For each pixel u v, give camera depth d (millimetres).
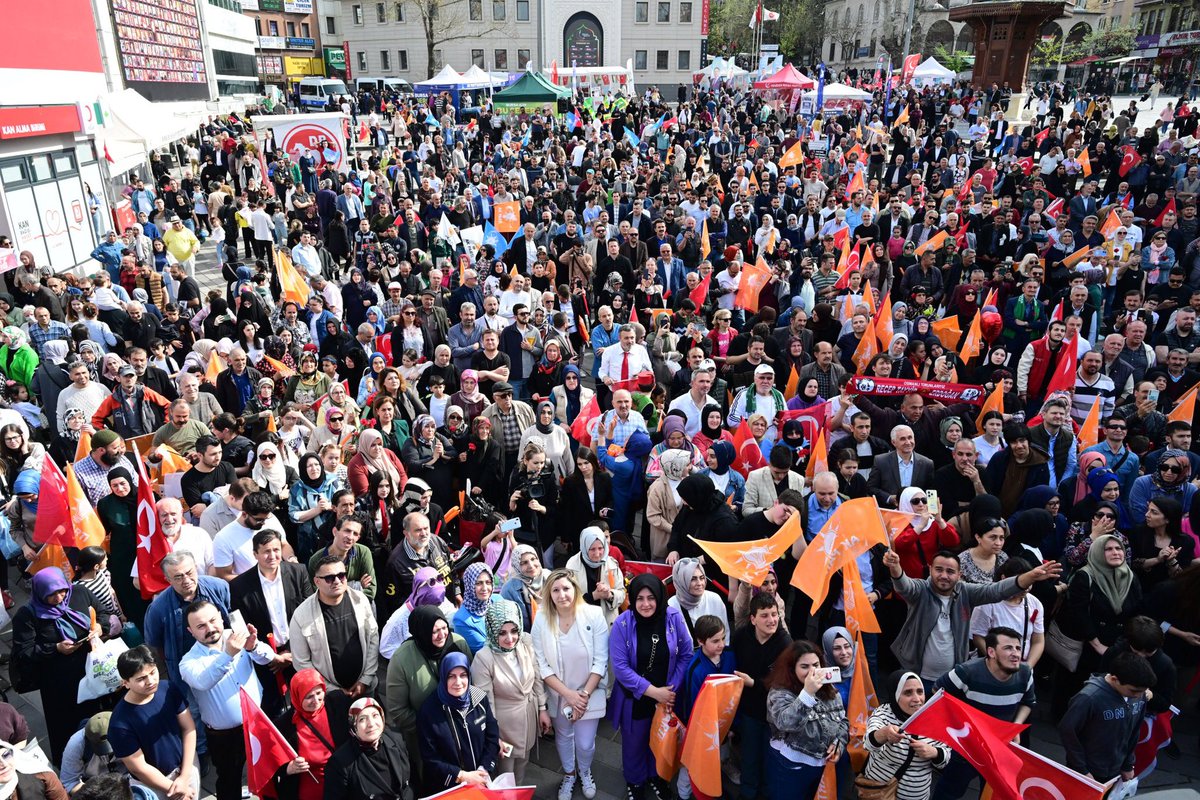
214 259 19328
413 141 29625
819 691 4637
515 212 15789
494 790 4074
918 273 12375
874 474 6949
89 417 8367
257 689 4949
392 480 6836
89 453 7203
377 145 30797
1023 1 31859
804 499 6320
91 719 4598
